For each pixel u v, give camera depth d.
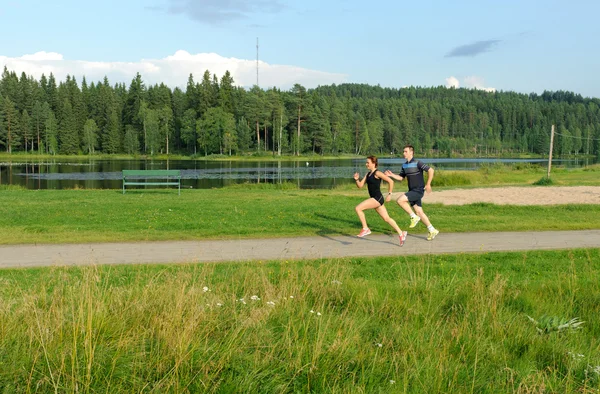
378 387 4.22
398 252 9.97
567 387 4.32
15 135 102.06
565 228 12.78
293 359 4.53
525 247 10.46
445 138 158.62
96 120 113.31
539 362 4.95
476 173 38.03
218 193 23.05
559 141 147.25
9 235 11.26
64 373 4.09
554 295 6.94
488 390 4.28
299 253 9.77
